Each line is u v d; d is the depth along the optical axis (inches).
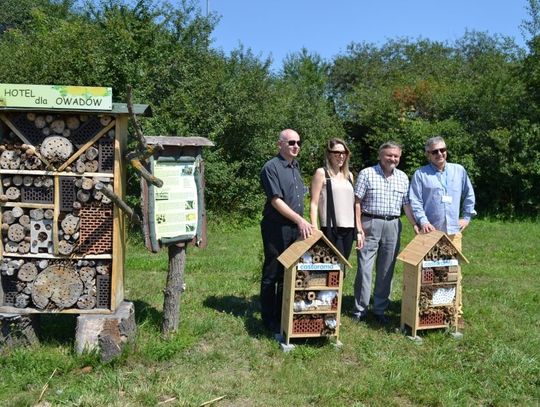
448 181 224.5
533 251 437.4
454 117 749.9
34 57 535.8
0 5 1375.5
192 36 559.5
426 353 197.6
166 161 193.9
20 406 147.8
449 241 211.2
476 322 233.8
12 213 179.5
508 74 729.0
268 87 619.8
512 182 644.1
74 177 180.1
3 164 178.4
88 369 171.3
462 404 158.4
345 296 275.6
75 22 569.0
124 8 514.9
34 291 181.6
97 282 185.2
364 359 188.7
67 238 181.3
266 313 218.4
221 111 541.3
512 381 174.2
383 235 227.5
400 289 291.9
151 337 196.1
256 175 596.4
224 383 167.0
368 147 916.0
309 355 190.4
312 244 191.3
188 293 269.4
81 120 179.5
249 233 519.2
